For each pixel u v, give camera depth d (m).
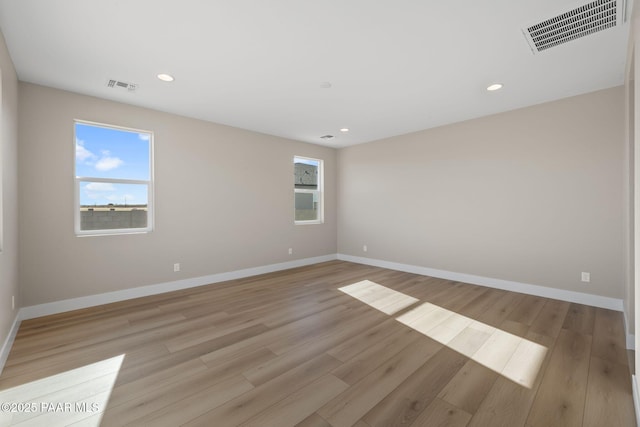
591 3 1.85
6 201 2.28
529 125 3.75
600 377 1.93
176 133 4.01
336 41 2.30
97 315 3.05
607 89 3.20
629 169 2.47
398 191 5.25
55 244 3.11
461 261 4.44
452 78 2.94
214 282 4.39
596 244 3.30
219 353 2.26
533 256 3.75
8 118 2.36
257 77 2.90
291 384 1.86
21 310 2.89
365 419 1.55
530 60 2.59
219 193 4.46
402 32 2.18
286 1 1.84
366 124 4.53
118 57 2.51
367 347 2.35
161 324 2.82
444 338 2.51
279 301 3.52
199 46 2.36
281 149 5.32
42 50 2.39
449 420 1.54
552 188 3.59
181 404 1.67
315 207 6.11
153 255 3.81
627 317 2.58
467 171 4.34
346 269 5.35
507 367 2.06
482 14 1.97
